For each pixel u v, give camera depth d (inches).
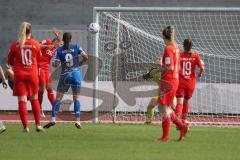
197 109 2667.3
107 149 1376.7
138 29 2736.2
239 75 2881.4
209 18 2945.4
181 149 1396.4
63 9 3324.3
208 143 1549.0
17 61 1676.9
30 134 1724.9
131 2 3294.8
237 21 2928.2
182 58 1935.3
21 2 3341.5
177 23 2955.2
